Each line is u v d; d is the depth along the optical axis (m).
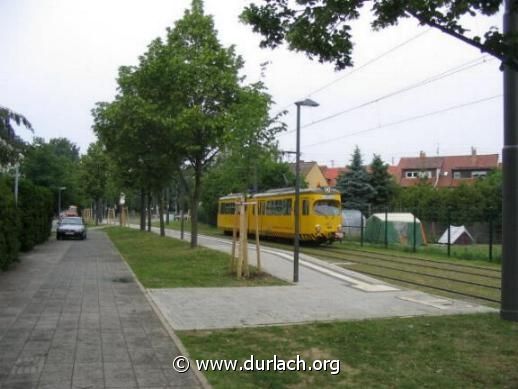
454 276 17.50
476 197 44.66
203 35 22.58
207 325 9.02
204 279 14.77
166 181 32.22
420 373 6.51
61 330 8.37
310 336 8.30
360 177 50.94
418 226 31.83
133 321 9.12
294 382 6.16
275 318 9.70
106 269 17.28
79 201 66.12
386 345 7.78
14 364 6.55
